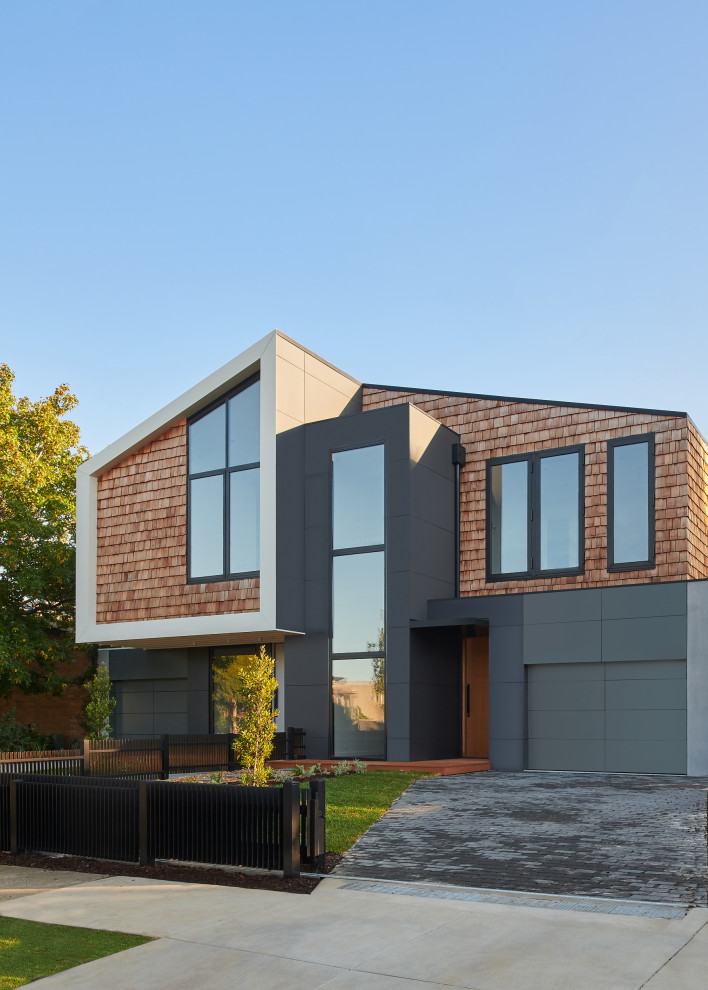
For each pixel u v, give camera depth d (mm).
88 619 22375
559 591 17734
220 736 18453
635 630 16844
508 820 11141
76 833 10383
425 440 19750
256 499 20219
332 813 11758
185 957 6242
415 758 18234
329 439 20141
